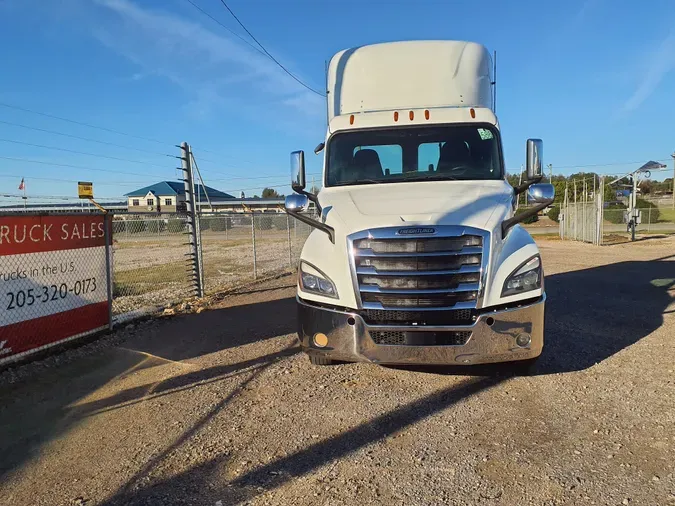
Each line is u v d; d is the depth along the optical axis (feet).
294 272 44.47
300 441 11.80
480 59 19.60
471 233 13.32
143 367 17.58
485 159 18.04
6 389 15.56
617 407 13.15
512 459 10.71
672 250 59.11
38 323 18.37
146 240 101.04
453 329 13.24
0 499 9.75
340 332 13.82
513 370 15.53
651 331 20.67
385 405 13.71
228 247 80.28
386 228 13.50
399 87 19.24
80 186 63.67
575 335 20.22
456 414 13.03
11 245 17.30
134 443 11.92
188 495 9.68
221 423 12.87
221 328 23.07
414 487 9.79
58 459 11.26
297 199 16.63
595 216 71.87
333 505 9.26
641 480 9.75
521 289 13.55
